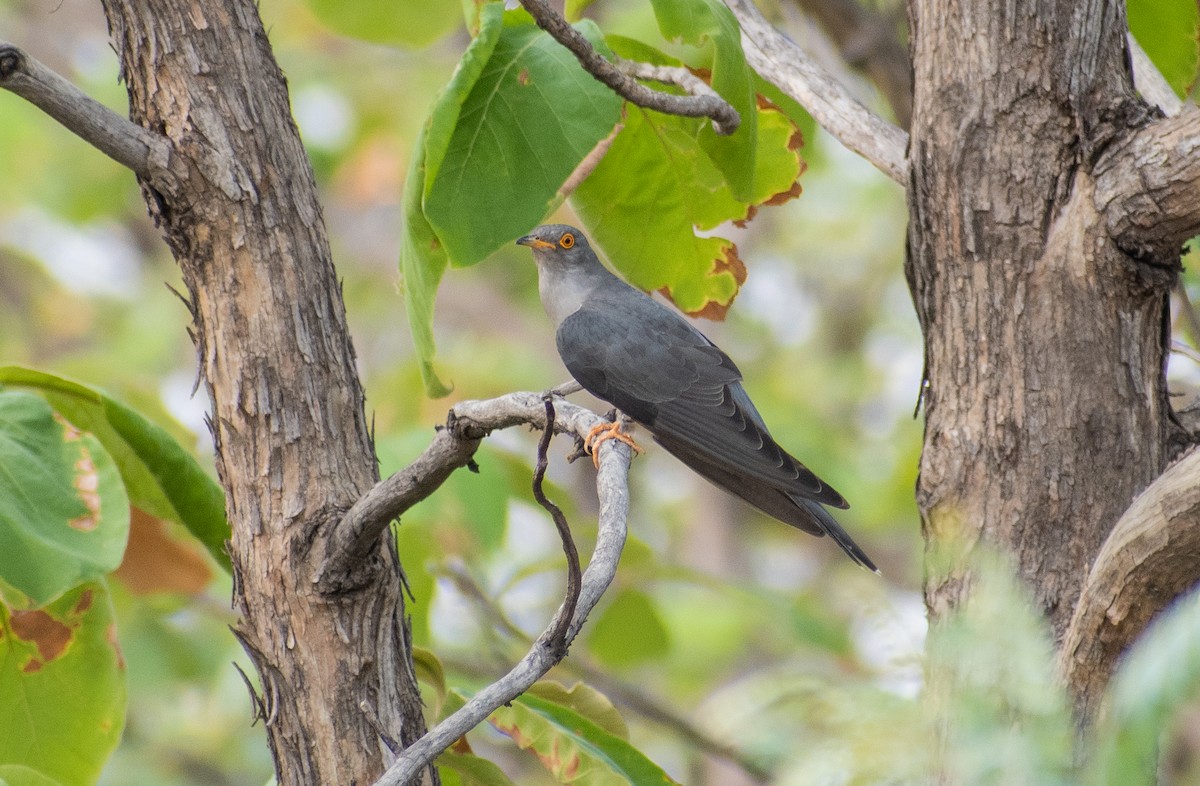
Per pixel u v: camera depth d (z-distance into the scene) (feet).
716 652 66.08
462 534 42.57
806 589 44.73
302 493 21.57
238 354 21.85
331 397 22.09
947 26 23.22
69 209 74.69
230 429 21.91
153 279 84.69
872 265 78.64
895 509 68.74
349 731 21.25
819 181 77.05
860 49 40.32
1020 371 22.31
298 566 21.38
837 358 79.36
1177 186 21.03
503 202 24.25
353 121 73.51
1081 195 22.25
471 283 81.66
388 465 37.45
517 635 42.47
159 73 21.77
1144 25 30.91
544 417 19.49
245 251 21.85
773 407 73.77
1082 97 22.44
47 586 22.44
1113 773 12.10
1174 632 12.00
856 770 12.57
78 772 25.90
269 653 21.52
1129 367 22.22
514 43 25.30
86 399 27.14
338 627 21.40
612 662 46.03
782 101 36.29
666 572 43.73
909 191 23.76
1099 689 19.44
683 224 31.71
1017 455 22.13
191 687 68.39
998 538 21.98
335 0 38.50
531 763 61.16
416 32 38.88
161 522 33.65
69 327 84.79
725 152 25.99
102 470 23.91
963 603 21.68
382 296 81.71
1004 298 22.54
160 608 46.93
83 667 25.91
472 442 20.79
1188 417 23.62
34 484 23.22
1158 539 18.19
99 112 20.90
